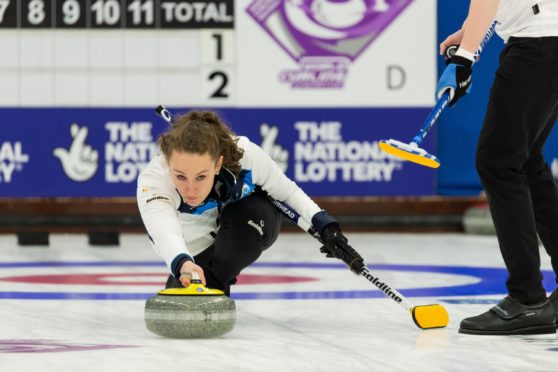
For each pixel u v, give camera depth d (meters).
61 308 8.84
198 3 17.78
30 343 6.73
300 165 18.05
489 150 7.16
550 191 7.57
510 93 7.09
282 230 19.19
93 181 18.00
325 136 18.03
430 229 19.06
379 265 13.41
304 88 17.97
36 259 14.54
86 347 6.54
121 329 7.48
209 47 17.81
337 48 17.92
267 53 17.88
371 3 17.91
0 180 17.92
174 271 6.90
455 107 18.30
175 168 6.76
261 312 8.57
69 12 17.75
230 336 7.09
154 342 6.77
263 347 6.55
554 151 18.23
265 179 7.56
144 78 17.84
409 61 18.02
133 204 18.72
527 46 7.10
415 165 18.23
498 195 7.19
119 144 17.95
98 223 18.30
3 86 17.78
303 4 17.83
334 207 18.80
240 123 17.91
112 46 17.80
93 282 11.33
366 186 18.16
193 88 17.86
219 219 7.70
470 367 5.82
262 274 12.24
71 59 17.80
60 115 17.88
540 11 7.10
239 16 17.81
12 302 9.29
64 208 18.58
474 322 7.25
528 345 6.71
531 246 7.20
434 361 6.03
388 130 18.09
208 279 7.68
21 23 17.70
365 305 9.09
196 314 6.81
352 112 18.03
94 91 17.86
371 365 5.87
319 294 10.06
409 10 17.94
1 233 19.38
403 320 8.05
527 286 7.22
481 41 7.30
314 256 14.88
